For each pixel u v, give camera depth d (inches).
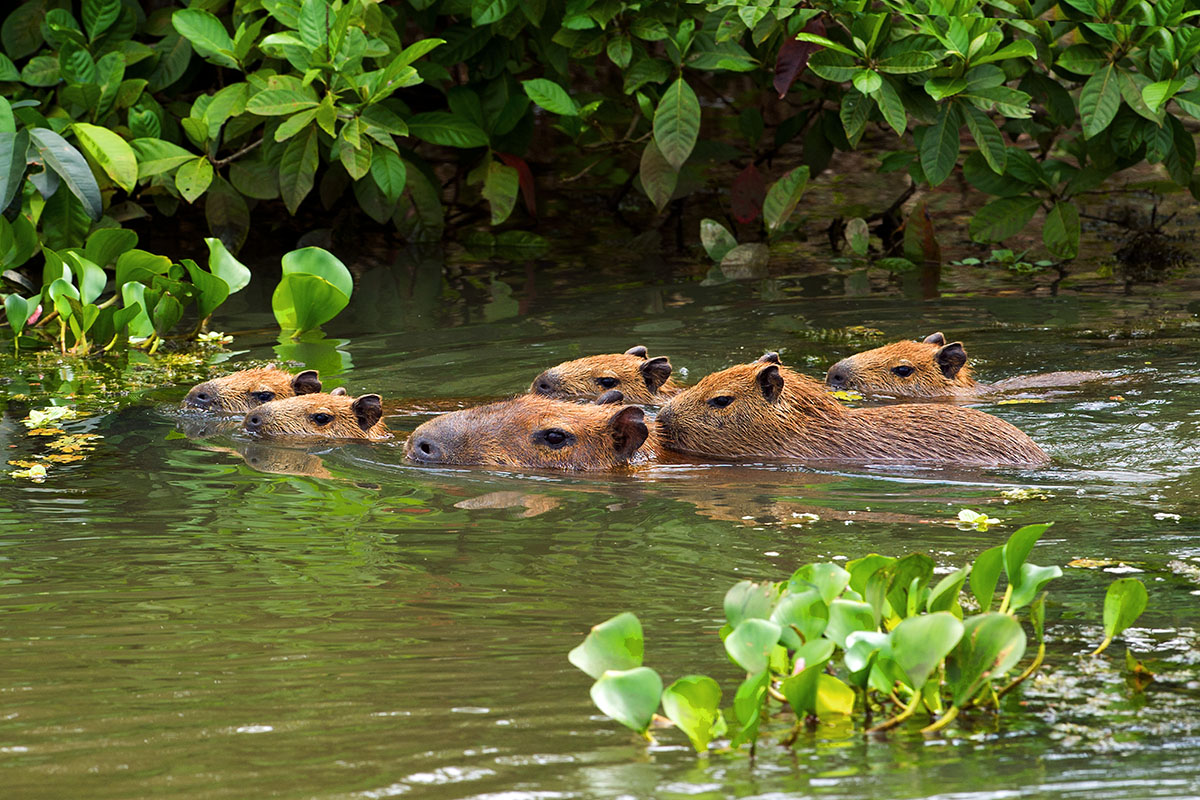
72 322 765.3
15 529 453.7
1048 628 349.7
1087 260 988.6
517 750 275.1
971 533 441.4
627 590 385.4
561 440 555.8
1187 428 578.6
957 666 299.4
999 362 717.3
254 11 1005.8
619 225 1143.6
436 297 898.1
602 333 791.1
